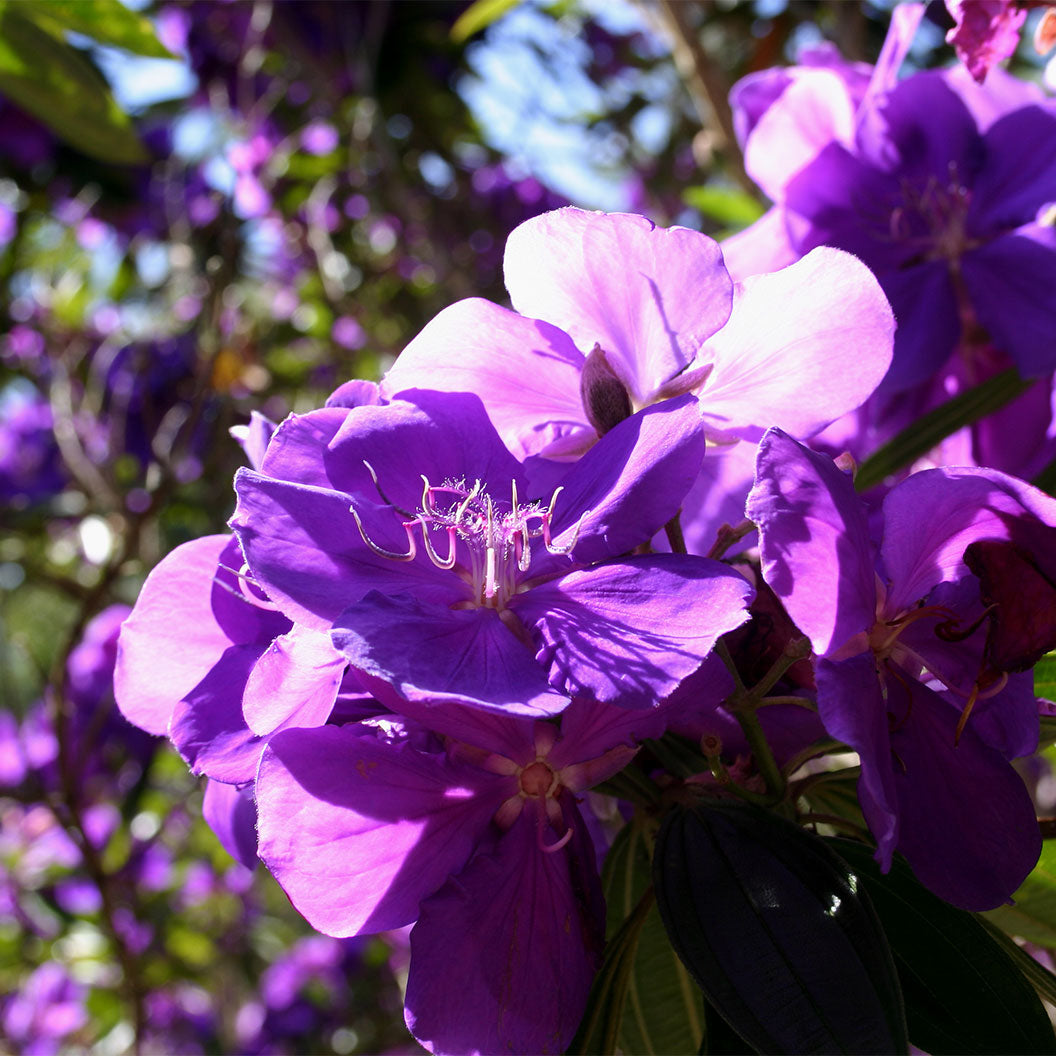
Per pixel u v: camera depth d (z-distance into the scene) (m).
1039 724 0.27
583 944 0.26
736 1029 0.24
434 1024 0.25
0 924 1.18
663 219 1.21
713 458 0.30
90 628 0.97
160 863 1.16
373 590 0.25
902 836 0.26
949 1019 0.26
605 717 0.26
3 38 0.45
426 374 0.29
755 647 0.28
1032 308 0.35
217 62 1.12
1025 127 0.37
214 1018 1.42
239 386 1.05
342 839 0.25
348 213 1.07
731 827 0.26
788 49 0.96
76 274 1.15
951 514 0.26
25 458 1.04
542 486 0.28
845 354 0.28
